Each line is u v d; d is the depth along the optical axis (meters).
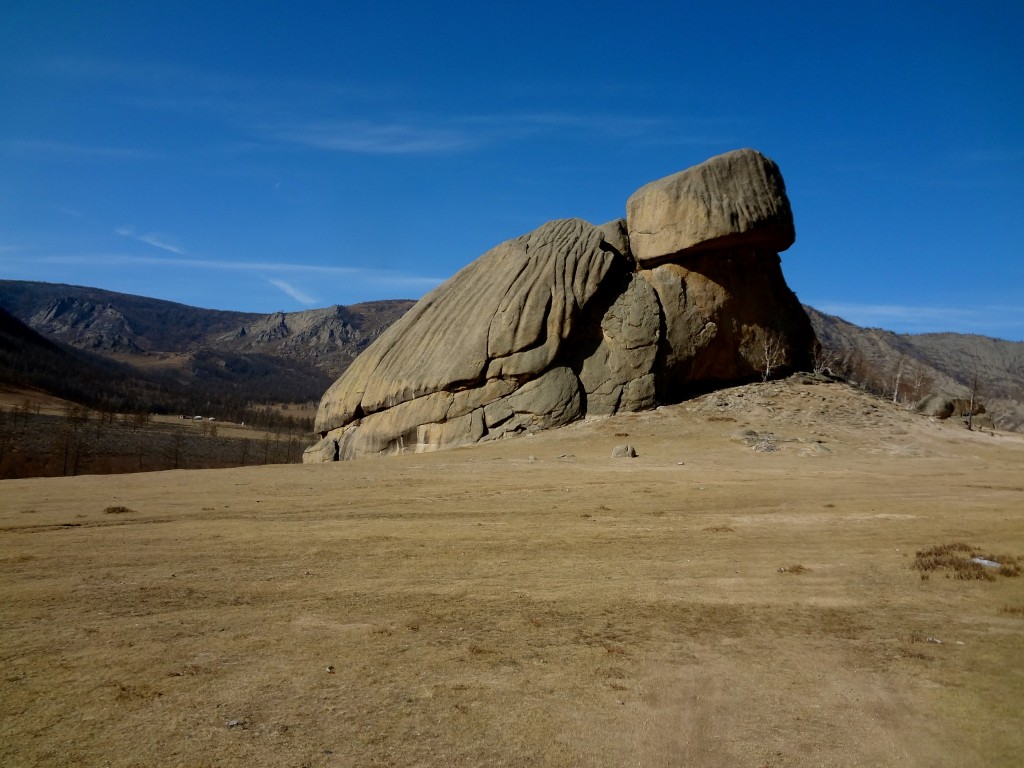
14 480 26.48
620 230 49.94
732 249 48.41
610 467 31.30
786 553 16.02
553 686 8.54
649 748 7.13
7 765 6.50
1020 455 36.62
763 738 7.39
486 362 43.28
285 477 27.97
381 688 8.34
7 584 12.41
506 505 22.00
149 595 11.84
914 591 12.95
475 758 6.84
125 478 27.31
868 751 7.16
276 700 7.96
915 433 40.69
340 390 50.50
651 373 45.25
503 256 47.97
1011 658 9.66
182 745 6.92
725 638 10.39
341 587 12.64
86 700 7.85
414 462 34.34
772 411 43.38
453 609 11.52
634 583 13.32
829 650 9.96
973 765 6.93
